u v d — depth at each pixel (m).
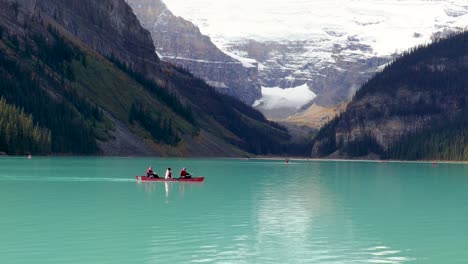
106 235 62.94
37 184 117.81
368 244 60.47
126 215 76.88
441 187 130.62
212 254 55.25
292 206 89.25
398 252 57.12
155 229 66.69
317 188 123.50
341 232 66.94
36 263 51.44
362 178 165.12
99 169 167.75
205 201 93.94
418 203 95.69
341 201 97.44
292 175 176.50
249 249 57.50
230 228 68.31
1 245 57.84
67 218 73.56
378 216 79.62
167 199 95.50
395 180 156.75
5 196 96.38
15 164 186.00
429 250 57.97
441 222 74.75
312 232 66.69
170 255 54.59
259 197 101.69
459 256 55.66
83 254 54.56
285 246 59.06
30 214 76.50
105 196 98.12
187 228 67.75
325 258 54.53
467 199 102.50
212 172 184.00
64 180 127.81
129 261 52.34
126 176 141.62
